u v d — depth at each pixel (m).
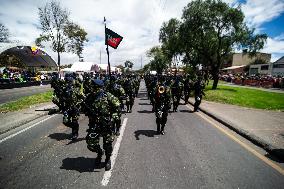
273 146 6.39
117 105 4.96
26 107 12.90
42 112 11.30
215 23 24.12
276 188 4.39
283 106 15.21
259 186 4.45
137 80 20.55
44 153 6.05
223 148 6.57
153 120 10.36
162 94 7.83
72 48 47.16
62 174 4.86
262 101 17.31
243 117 10.63
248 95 20.64
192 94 21.59
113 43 12.71
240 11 23.11
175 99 12.59
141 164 5.39
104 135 4.96
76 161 5.54
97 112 4.93
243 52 24.80
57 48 43.97
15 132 8.04
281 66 58.38
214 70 25.41
